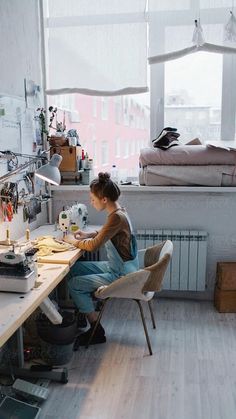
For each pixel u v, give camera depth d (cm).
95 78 350
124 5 337
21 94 306
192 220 356
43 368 247
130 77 345
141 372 253
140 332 305
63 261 244
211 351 277
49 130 359
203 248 347
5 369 251
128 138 376
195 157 330
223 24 326
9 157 269
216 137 359
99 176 274
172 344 287
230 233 354
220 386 239
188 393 232
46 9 347
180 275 353
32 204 327
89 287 276
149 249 300
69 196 368
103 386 239
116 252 276
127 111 371
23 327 272
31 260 208
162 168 337
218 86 350
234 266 339
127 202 361
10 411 210
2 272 196
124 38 340
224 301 336
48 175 245
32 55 329
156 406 221
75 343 280
